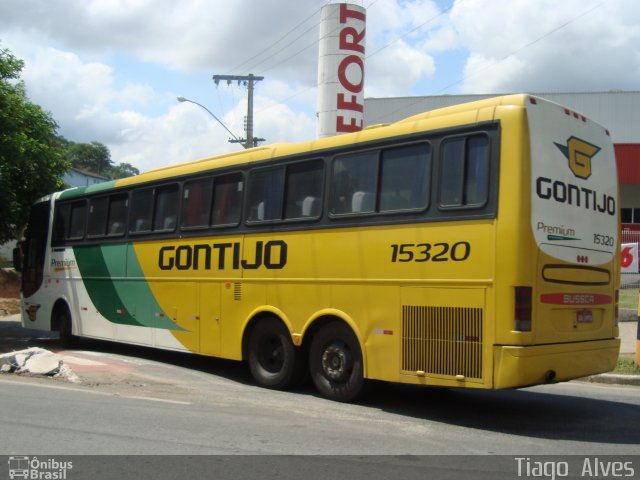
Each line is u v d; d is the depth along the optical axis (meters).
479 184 6.81
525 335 6.40
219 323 9.77
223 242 9.81
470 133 6.96
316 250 8.38
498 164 6.69
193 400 8.18
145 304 11.28
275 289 8.89
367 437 6.41
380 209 7.70
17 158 14.48
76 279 13.18
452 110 7.31
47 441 6.19
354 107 23.52
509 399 8.71
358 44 23.62
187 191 10.66
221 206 9.98
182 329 10.45
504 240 6.52
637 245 18.70
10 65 15.17
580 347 7.03
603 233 7.62
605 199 7.71
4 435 6.40
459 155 7.02
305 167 8.75
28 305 14.74
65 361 11.27
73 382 9.38
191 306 10.30
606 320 7.59
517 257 6.45
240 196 9.65
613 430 6.93
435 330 6.99
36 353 10.66
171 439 6.26
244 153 9.73
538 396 8.96
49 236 14.21
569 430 6.91
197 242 10.30
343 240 8.05
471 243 6.78
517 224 6.48
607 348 7.49
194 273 10.29
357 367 7.84
